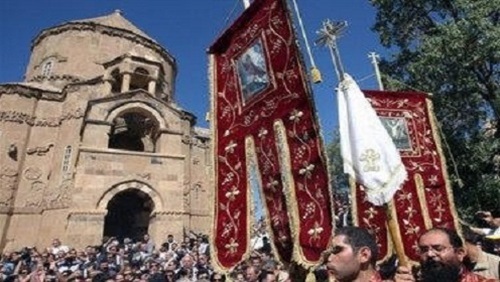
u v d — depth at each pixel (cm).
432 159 1015
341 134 587
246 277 1195
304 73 578
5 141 3347
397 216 909
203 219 3444
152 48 4256
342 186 2727
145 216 3131
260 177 615
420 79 1655
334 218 510
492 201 1552
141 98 3103
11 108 3472
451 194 989
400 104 1060
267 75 641
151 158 2962
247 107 665
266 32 659
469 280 388
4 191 3184
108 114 2970
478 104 1673
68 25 4134
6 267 1936
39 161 3388
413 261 867
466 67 1580
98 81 3559
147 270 1802
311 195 544
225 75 724
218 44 749
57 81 3922
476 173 1625
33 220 3142
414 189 959
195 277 1717
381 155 561
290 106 594
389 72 1891
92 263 1944
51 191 3089
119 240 3066
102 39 4103
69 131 3341
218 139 692
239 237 606
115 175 2823
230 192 644
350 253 355
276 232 586
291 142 583
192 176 3569
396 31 1916
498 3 1532
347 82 605
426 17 1855
